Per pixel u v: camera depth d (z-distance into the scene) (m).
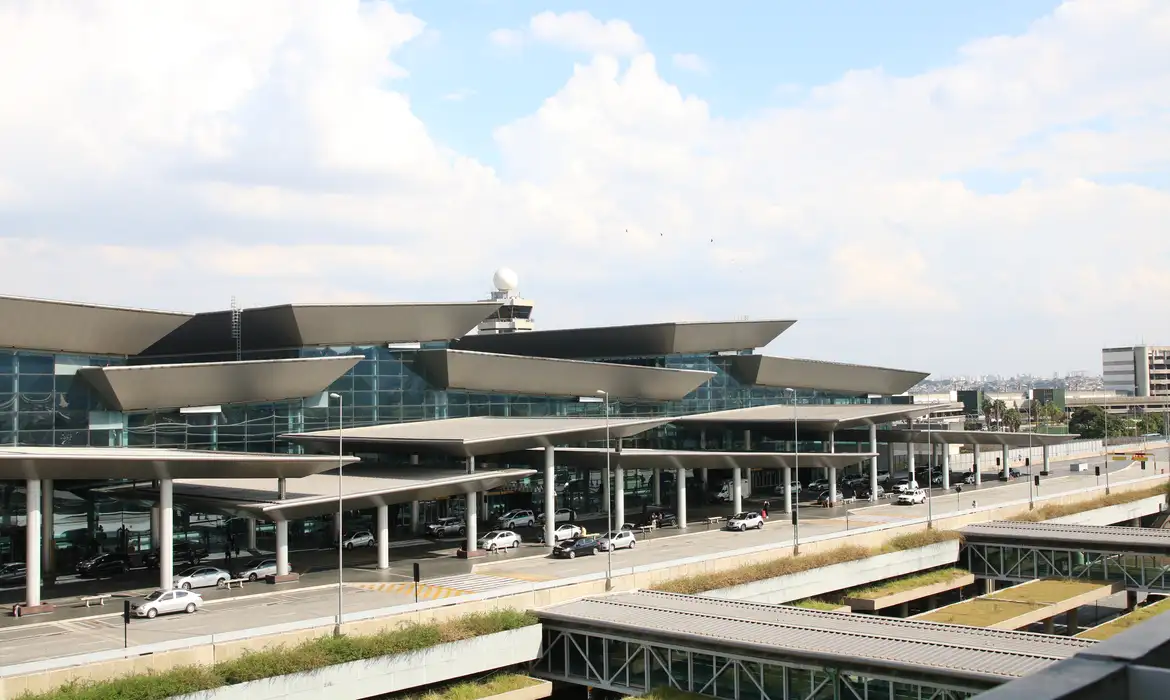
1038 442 119.31
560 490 89.75
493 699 43.16
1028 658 36.94
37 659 38.03
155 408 66.75
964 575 72.94
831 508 91.75
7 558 61.34
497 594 48.22
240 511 55.91
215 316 76.94
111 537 66.38
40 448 57.41
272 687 38.56
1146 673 6.28
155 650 37.28
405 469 71.75
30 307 59.84
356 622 43.00
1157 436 194.12
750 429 100.50
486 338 106.81
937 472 124.38
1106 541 68.00
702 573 58.78
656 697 41.84
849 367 116.94
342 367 74.31
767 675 40.66
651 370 93.62
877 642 40.06
